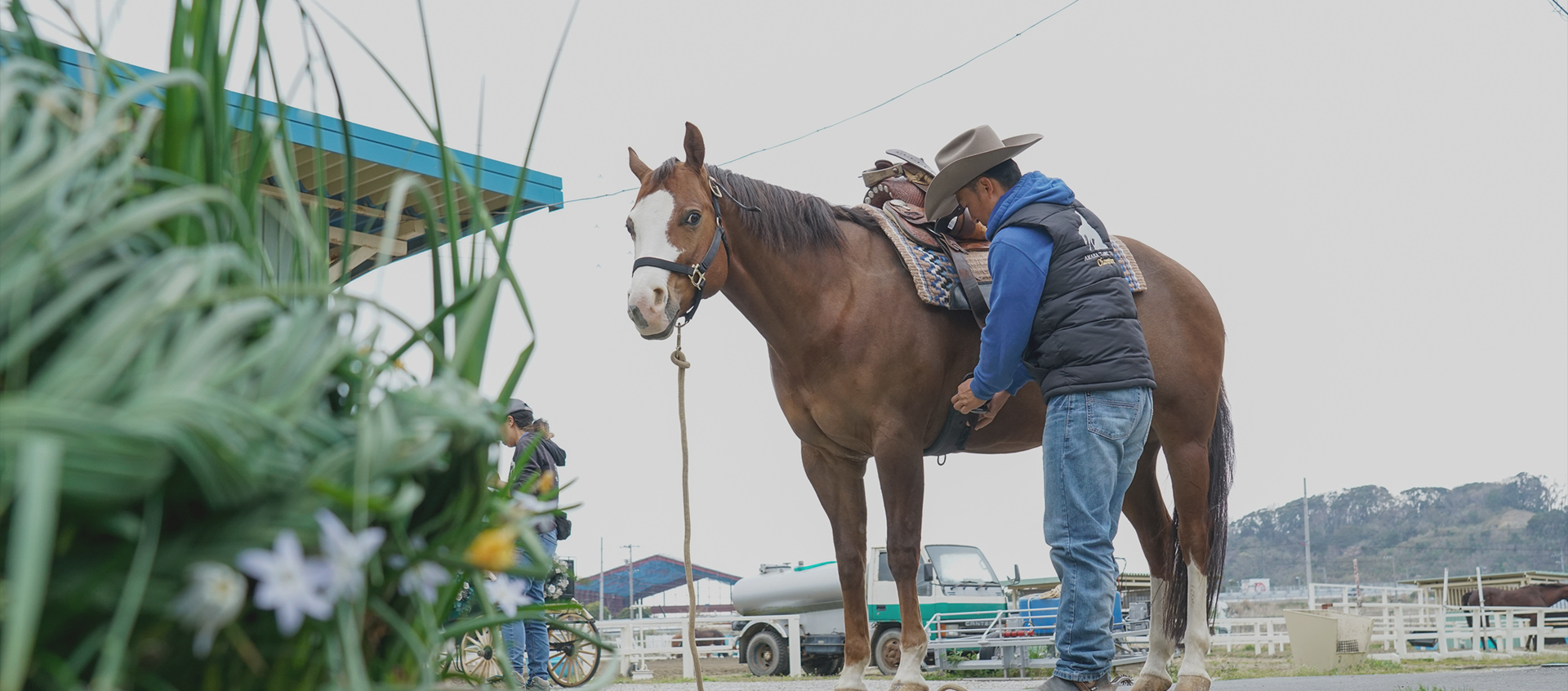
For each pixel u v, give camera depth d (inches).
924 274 145.6
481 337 31.6
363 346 29.1
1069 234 121.2
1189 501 153.1
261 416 22.4
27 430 19.0
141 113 30.8
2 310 21.0
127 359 21.5
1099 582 114.9
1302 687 190.4
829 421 145.3
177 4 29.7
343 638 24.4
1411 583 911.0
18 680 16.5
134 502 21.6
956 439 151.1
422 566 28.0
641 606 869.2
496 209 227.3
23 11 28.9
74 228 24.0
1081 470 116.3
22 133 26.0
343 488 24.6
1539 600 665.0
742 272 141.5
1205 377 155.5
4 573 20.2
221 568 21.3
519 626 205.2
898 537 141.4
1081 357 117.6
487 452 29.4
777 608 559.8
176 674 23.7
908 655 139.6
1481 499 7037.4
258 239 29.9
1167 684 155.9
